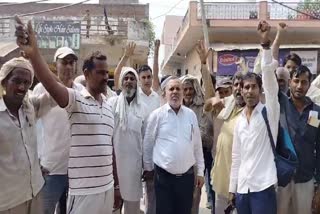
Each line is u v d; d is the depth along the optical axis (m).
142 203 7.78
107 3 25.11
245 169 5.06
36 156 4.28
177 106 5.80
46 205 5.35
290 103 5.30
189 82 6.80
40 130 5.43
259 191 4.93
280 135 5.03
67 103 4.09
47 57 19.28
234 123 5.92
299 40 20.33
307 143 5.19
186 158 5.69
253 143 5.03
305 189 5.22
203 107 6.78
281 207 5.27
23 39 3.81
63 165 5.40
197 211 6.44
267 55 5.00
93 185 4.24
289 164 4.91
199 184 5.96
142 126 6.10
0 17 20.02
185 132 5.77
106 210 4.41
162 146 5.73
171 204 5.73
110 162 4.44
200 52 7.06
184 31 21.69
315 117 5.17
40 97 4.45
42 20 19.06
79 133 4.21
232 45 19.98
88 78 4.33
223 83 6.87
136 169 6.02
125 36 19.95
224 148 5.96
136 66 22.36
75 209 4.25
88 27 19.91
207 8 20.36
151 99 6.75
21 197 4.10
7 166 4.02
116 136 5.99
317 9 19.94
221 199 6.07
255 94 5.09
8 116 4.05
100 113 4.32
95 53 4.36
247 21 19.81
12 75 4.05
